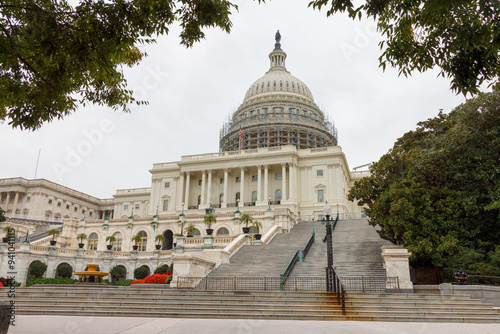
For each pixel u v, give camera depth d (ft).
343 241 95.25
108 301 48.01
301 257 76.64
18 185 252.62
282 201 210.38
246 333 30.68
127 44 31.35
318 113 326.03
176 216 149.89
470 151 72.28
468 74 29.04
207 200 226.79
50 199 263.08
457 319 40.19
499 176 70.18
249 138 278.67
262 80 341.62
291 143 273.13
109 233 154.10
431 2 24.98
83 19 28.86
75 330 31.68
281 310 43.27
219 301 47.24
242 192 221.46
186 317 43.01
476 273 58.90
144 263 126.00
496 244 71.15
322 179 219.82
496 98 69.87
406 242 69.72
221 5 31.14
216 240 113.29
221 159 229.66
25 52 30.17
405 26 29.84
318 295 47.91
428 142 87.45
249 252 87.20
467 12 26.96
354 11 26.78
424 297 46.52
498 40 26.35
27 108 33.73
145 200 282.56
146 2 28.53
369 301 45.70
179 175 248.73
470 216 73.51
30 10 27.32
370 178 92.43
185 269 62.54
